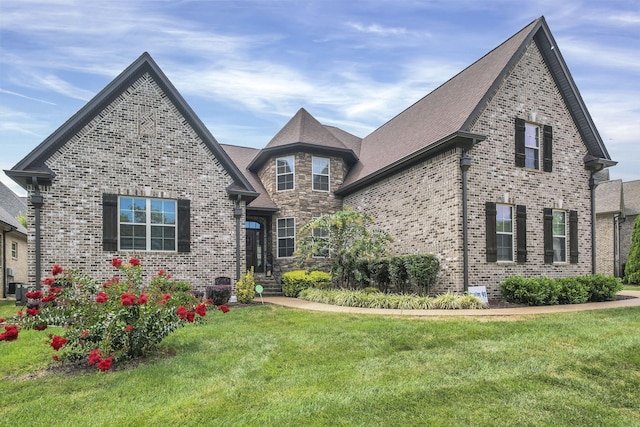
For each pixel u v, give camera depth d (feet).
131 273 21.76
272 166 59.98
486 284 38.96
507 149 41.88
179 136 43.16
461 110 41.60
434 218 41.24
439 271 40.01
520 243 41.47
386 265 42.63
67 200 37.96
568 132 46.50
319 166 59.62
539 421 12.73
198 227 43.42
